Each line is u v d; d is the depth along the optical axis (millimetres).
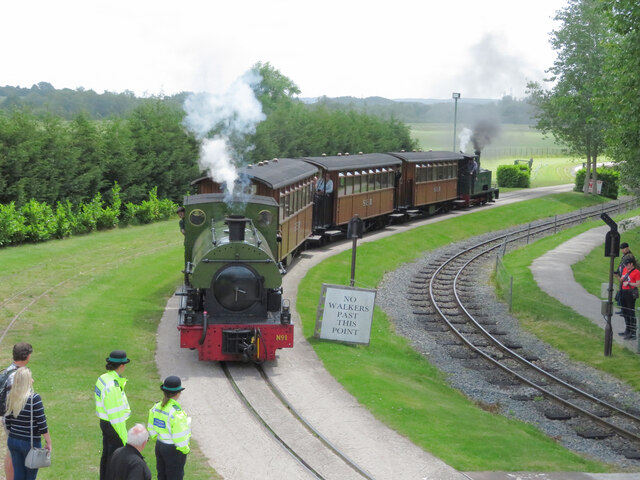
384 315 24266
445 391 17531
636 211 56281
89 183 35406
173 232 35125
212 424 13047
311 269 28844
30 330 17875
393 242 37844
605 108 27172
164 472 9031
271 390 15289
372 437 12867
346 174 36156
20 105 32531
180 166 42469
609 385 18672
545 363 20531
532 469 12141
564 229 48312
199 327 16281
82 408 13078
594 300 27109
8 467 9008
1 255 26781
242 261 16688
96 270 25109
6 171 30734
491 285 30344
